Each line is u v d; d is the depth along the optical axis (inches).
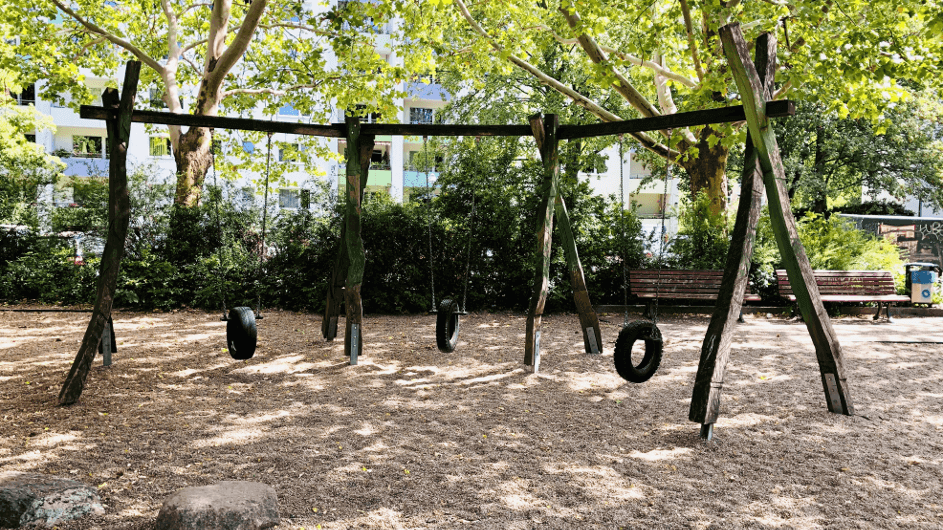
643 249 483.5
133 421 198.7
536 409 218.2
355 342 286.5
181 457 167.3
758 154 209.0
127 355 299.3
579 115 757.9
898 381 261.0
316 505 138.7
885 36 405.4
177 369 272.2
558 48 761.0
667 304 482.6
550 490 148.5
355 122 285.1
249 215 498.6
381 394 236.1
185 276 470.9
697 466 165.3
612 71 449.7
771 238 499.5
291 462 164.1
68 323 395.2
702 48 456.8
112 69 720.3
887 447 181.0
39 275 485.1
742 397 235.5
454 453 173.0
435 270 471.8
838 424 202.7
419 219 468.4
